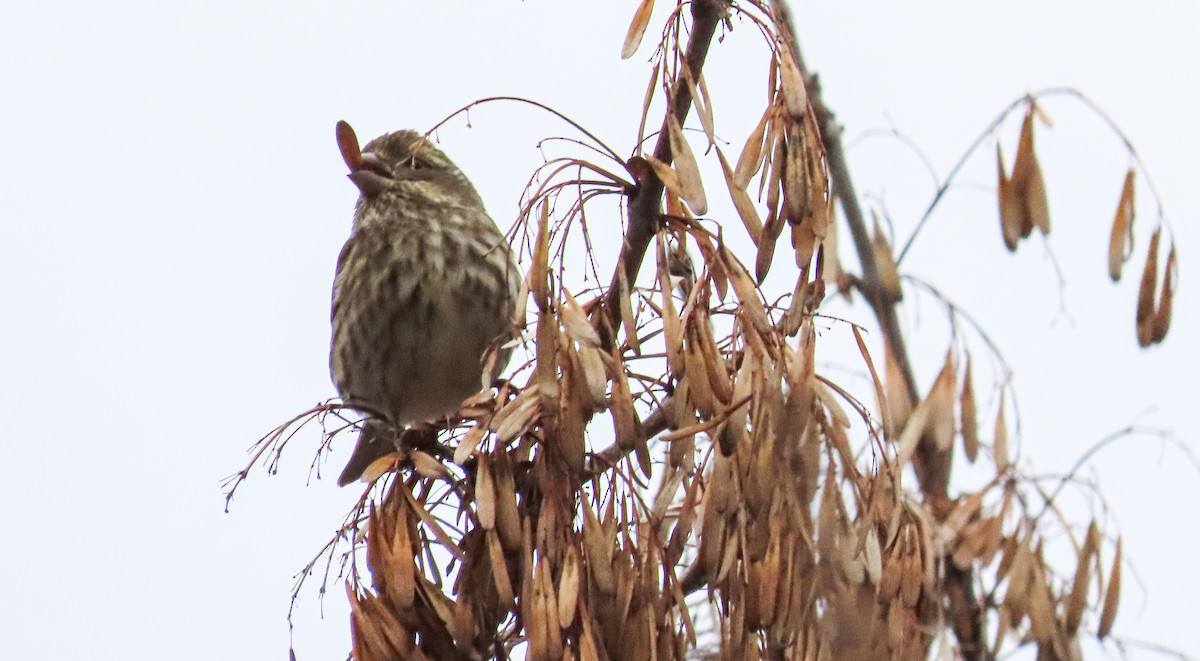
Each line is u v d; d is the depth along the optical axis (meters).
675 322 6.87
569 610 6.61
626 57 7.10
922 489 10.68
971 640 10.15
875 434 7.38
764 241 6.79
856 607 6.79
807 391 6.75
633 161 7.21
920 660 7.43
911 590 7.28
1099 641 9.90
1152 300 10.09
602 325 7.23
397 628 7.11
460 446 7.02
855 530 7.03
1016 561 9.90
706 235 7.03
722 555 6.68
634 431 6.76
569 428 6.73
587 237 7.18
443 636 7.18
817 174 6.79
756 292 6.89
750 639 6.63
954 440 10.56
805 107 6.83
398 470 7.39
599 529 6.74
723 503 6.68
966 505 10.33
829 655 6.66
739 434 6.70
